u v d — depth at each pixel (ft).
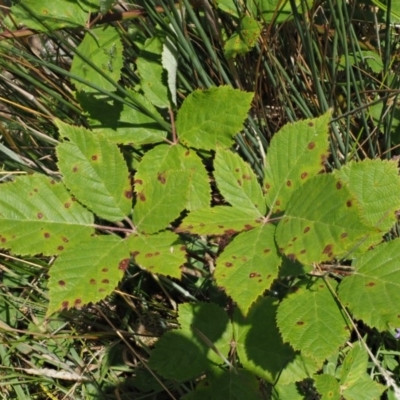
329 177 2.10
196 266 2.90
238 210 2.25
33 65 2.81
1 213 2.27
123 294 2.84
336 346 2.18
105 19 2.49
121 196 2.31
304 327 2.20
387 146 2.74
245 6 2.49
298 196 2.15
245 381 2.43
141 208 2.28
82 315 2.92
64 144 2.31
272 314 2.44
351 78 2.79
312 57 2.56
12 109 2.96
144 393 2.85
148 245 2.23
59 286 2.16
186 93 2.72
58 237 2.28
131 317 2.96
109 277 2.18
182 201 2.25
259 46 2.67
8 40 2.69
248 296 2.08
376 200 2.31
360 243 2.26
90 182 2.31
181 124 2.49
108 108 2.53
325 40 2.64
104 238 2.25
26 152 2.95
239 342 2.45
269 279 2.09
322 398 2.45
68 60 3.17
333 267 2.32
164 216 2.25
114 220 2.31
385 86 2.76
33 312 2.94
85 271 2.19
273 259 2.12
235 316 2.46
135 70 2.83
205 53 2.75
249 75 2.77
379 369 2.62
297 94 2.68
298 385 2.63
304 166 2.26
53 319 2.88
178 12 2.59
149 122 2.54
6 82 2.89
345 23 2.65
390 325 2.15
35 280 2.94
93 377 2.84
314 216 2.10
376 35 2.80
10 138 2.82
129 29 2.72
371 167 2.32
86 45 2.45
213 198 2.86
